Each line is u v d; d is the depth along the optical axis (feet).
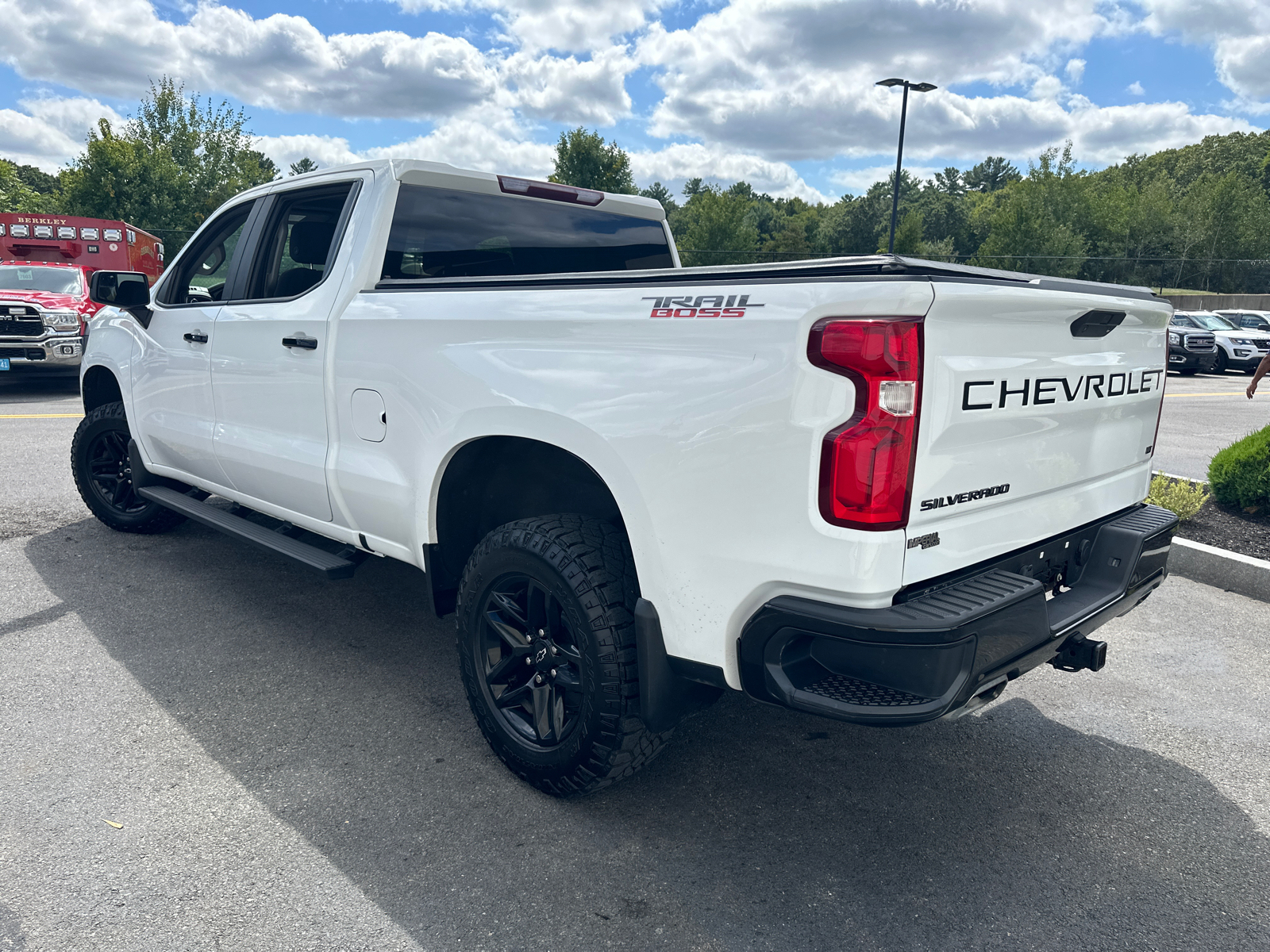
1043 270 186.91
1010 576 7.01
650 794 8.77
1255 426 37.17
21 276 39.99
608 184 170.09
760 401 6.41
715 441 6.69
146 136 136.46
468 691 9.04
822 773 9.26
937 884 7.45
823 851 7.88
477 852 7.73
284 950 6.48
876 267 6.17
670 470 6.98
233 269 12.51
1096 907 7.19
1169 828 8.33
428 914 6.92
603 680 7.60
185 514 13.35
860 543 6.08
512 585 8.51
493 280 8.60
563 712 8.41
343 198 10.87
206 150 140.46
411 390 9.23
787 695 6.49
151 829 7.89
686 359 6.86
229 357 12.05
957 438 6.53
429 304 9.12
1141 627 13.44
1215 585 15.34
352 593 14.20
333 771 8.98
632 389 7.22
